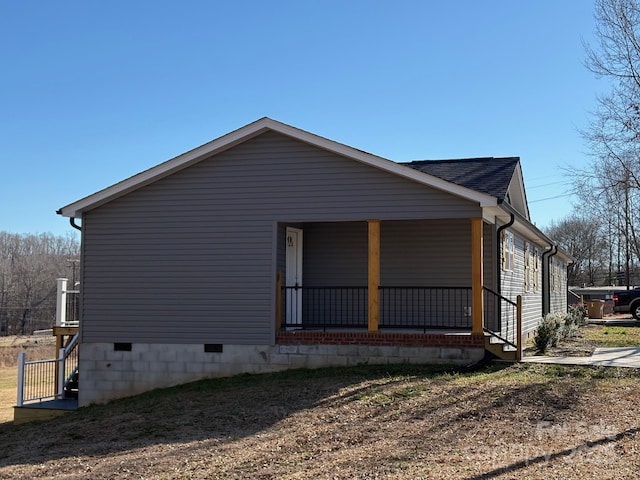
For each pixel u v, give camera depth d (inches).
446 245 602.5
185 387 530.9
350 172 529.3
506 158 678.5
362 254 623.5
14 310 2485.2
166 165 549.0
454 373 472.4
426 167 665.0
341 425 369.7
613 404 380.2
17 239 2896.2
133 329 563.5
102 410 514.6
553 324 625.6
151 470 322.7
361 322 618.2
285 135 540.4
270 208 543.8
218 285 550.3
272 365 537.6
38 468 354.9
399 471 282.4
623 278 2706.7
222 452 341.1
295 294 617.9
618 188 883.4
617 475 259.9
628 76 760.3
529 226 661.3
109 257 571.5
